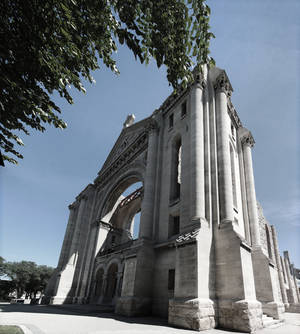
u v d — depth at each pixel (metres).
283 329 10.10
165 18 5.84
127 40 5.48
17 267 59.88
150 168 19.31
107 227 29.06
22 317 10.39
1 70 4.68
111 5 5.40
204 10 5.84
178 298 10.45
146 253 15.08
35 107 4.96
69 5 5.00
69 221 35.34
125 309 13.07
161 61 6.11
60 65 5.23
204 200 13.65
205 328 9.08
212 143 15.98
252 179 20.14
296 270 56.12
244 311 9.46
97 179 34.34
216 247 12.22
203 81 18.64
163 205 17.23
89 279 25.14
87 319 10.86
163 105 23.33
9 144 5.32
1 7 4.59
